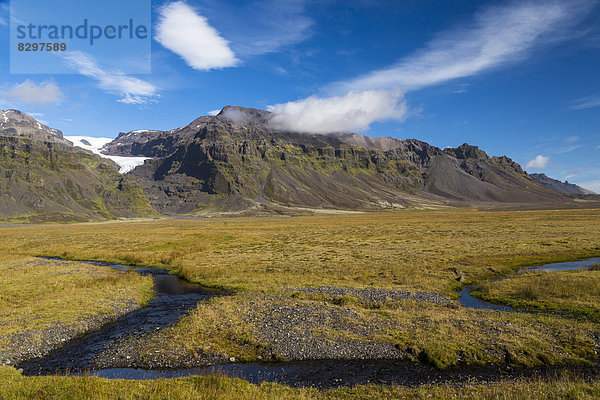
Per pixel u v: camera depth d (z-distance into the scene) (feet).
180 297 113.70
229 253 204.33
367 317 83.41
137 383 48.16
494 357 62.18
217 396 43.88
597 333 71.05
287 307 92.22
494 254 175.01
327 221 563.89
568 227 300.61
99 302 102.78
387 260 162.71
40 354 68.39
